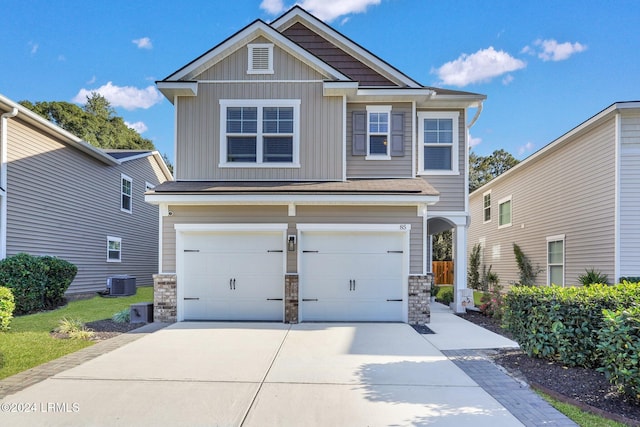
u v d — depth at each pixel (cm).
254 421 406
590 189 1230
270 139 1094
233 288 980
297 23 1269
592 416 416
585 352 553
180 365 595
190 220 979
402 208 975
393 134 1177
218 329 869
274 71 1091
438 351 687
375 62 1220
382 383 520
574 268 1326
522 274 1681
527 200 1695
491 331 866
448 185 1201
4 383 515
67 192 1442
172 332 836
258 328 882
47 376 543
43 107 3509
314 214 976
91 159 1589
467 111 1218
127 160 1830
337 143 1088
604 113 1119
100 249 1645
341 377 543
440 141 1215
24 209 1237
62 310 1132
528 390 496
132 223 1917
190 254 984
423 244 970
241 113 1092
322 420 409
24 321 941
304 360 625
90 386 504
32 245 1268
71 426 394
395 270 980
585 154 1260
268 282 980
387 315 974
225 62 1093
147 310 952
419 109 1216
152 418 412
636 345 423
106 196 1694
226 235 988
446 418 414
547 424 400
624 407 432
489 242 2141
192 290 980
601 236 1168
